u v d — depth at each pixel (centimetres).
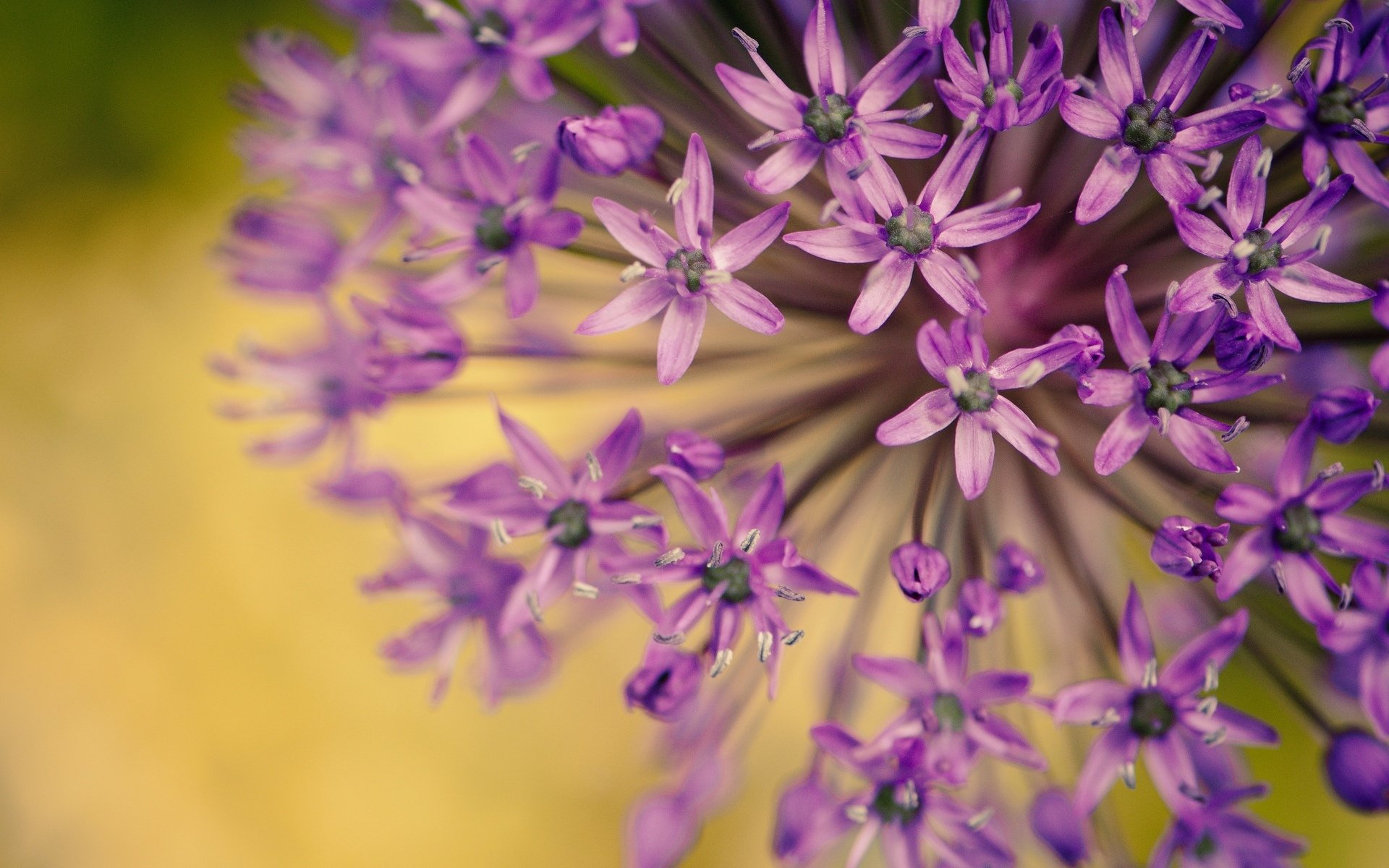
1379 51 18
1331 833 24
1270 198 18
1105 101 17
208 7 27
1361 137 17
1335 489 17
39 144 27
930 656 18
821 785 19
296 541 26
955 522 19
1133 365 17
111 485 27
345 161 20
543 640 19
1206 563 17
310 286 20
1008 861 18
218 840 26
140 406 27
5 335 27
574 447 21
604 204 17
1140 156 17
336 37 27
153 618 26
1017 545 18
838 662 20
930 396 17
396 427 24
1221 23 17
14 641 26
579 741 25
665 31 19
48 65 27
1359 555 17
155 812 26
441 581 19
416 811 26
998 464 19
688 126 19
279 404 20
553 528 18
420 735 26
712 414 20
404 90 19
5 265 28
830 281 19
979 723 17
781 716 24
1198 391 17
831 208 17
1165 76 17
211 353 27
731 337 20
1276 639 19
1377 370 17
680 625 17
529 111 20
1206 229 17
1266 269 17
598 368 20
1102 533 20
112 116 27
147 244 27
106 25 27
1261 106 17
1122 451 17
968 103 17
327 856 26
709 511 17
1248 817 18
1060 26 19
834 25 17
